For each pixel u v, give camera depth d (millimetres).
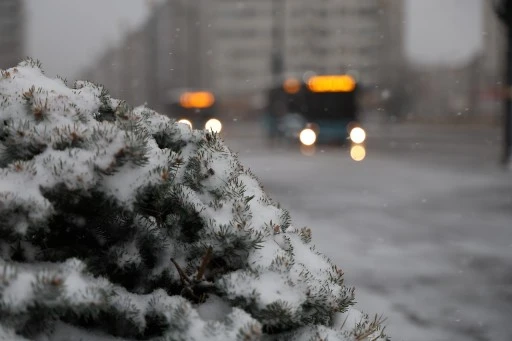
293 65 122188
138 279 3105
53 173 2730
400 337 5484
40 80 3295
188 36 116250
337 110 29766
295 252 3336
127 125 3238
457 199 14250
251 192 3420
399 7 119562
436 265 8102
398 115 80688
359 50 122750
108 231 3068
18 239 2723
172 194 3082
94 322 2904
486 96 37125
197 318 2703
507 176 18938
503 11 20406
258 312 2820
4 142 2961
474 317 6082
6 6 94438
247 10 123500
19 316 2480
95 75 99750
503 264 8195
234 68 124250
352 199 14234
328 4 123000
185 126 3594
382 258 8445
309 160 25156
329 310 3082
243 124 89875
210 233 3027
